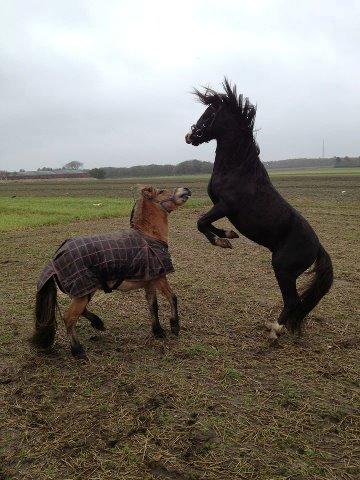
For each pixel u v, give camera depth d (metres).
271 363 5.59
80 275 5.24
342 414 4.44
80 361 5.53
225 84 5.82
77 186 60.88
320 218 20.06
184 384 4.96
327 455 3.82
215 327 6.77
